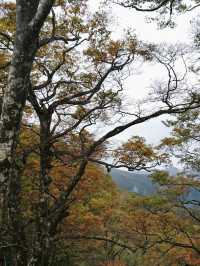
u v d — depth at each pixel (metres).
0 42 13.70
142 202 18.36
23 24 6.64
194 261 18.52
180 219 18.52
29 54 6.74
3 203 6.64
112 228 22.69
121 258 31.09
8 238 10.53
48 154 12.36
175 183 18.16
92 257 27.77
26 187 15.41
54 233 12.02
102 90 14.00
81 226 18.91
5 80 13.81
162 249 21.14
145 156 12.74
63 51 14.07
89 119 14.42
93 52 14.02
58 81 14.16
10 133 6.71
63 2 14.07
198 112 16.52
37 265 11.10
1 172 6.61
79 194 17.00
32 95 12.66
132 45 13.74
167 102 12.30
